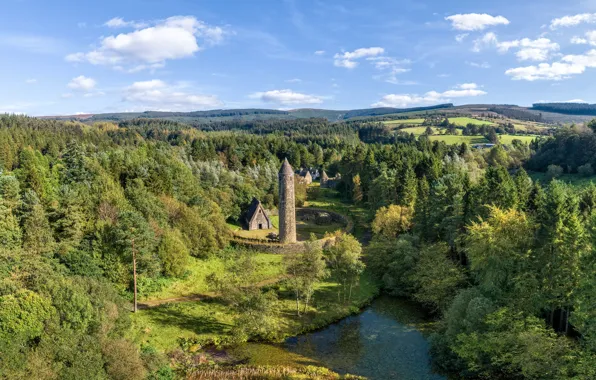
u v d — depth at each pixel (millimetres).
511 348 33219
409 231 71875
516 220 41375
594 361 27969
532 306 36312
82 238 51281
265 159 139000
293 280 48812
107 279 47469
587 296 32156
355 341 42500
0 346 24391
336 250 56438
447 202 62969
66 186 56562
